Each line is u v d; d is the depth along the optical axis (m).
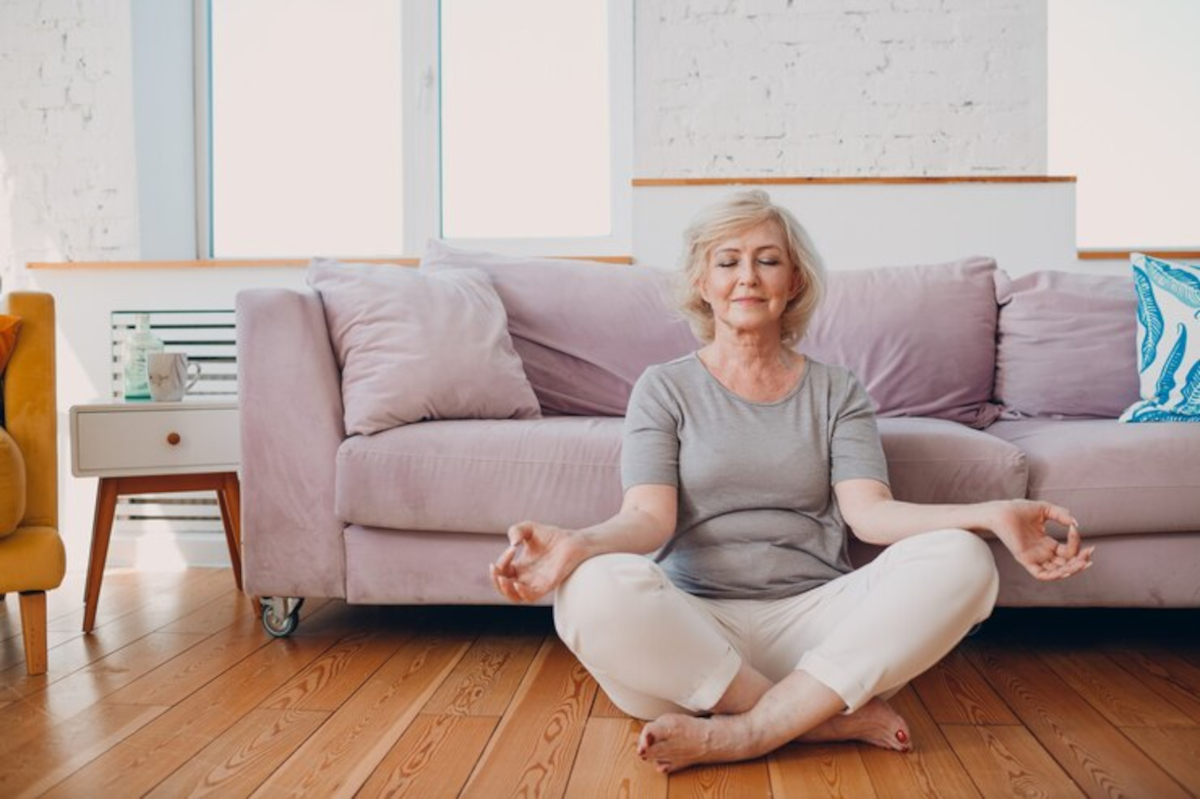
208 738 1.62
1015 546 1.45
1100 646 2.18
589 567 1.42
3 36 3.47
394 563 2.15
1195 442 2.03
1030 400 2.60
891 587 1.45
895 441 2.06
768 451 1.64
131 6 3.44
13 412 2.18
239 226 3.76
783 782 1.42
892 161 3.35
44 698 1.85
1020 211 3.22
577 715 1.73
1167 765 1.48
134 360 2.81
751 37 3.36
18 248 3.47
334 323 2.34
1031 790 1.39
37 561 2.01
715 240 1.67
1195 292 2.47
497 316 2.54
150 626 2.42
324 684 1.92
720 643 1.45
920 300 2.63
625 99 3.58
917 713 1.73
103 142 3.46
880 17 3.34
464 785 1.42
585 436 2.09
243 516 2.20
